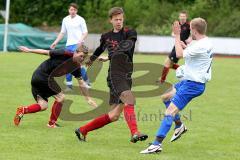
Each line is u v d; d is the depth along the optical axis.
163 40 92.81
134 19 114.38
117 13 19.22
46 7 121.25
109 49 19.45
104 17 116.88
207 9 113.69
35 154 17.59
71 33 34.53
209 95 34.84
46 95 22.45
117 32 19.48
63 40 78.94
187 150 19.09
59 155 17.58
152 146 18.19
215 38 92.25
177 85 19.56
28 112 22.34
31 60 60.72
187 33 36.44
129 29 19.55
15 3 120.06
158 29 105.69
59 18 122.19
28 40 78.88
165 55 85.12
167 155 18.11
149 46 93.19
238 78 47.31
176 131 19.91
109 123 21.73
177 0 121.12
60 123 23.84
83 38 34.25
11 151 17.89
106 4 118.25
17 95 31.69
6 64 53.69
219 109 29.05
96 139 20.50
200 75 18.02
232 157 18.23
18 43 78.69
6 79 39.84
